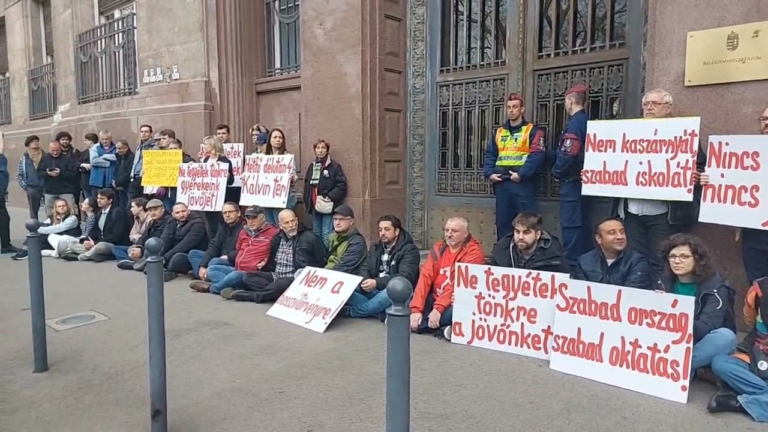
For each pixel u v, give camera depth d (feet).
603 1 19.17
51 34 47.73
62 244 26.76
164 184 26.76
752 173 13.00
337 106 24.12
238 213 21.76
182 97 30.37
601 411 10.68
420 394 11.46
